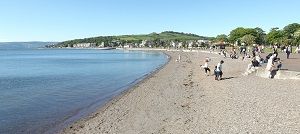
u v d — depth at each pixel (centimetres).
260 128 1711
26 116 2477
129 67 8075
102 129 2005
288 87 2850
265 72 3566
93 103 3005
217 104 2422
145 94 3278
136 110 2516
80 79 5288
